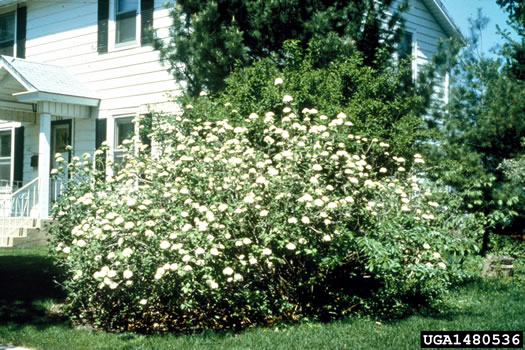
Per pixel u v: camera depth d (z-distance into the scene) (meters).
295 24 9.62
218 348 5.16
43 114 12.77
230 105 7.85
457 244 6.65
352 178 5.93
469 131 10.36
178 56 9.91
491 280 8.20
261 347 5.12
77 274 5.75
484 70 10.84
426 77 10.60
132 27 13.67
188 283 5.23
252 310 6.11
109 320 6.13
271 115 6.81
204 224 5.28
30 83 12.45
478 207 9.66
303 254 5.87
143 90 13.27
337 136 6.73
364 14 10.20
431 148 9.67
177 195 5.95
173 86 12.75
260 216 5.66
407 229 6.07
